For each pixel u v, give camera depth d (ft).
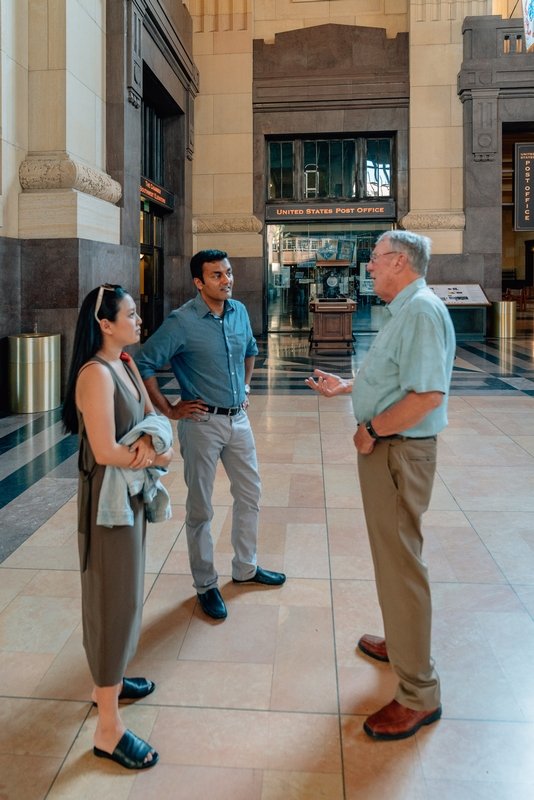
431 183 53.67
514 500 15.58
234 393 10.36
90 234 29.91
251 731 7.77
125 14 33.55
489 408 26.32
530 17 45.01
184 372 10.40
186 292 53.11
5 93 26.76
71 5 28.73
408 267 7.73
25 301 28.58
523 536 13.42
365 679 8.77
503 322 54.44
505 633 9.80
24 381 26.05
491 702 8.25
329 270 59.72
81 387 6.97
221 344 10.18
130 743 7.29
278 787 6.91
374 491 7.79
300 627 10.06
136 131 36.04
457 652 9.32
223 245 55.21
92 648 7.25
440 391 7.17
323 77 53.78
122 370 7.48
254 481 11.01
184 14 49.93
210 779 7.03
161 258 51.26
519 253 110.93
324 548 12.98
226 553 12.78
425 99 53.06
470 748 7.48
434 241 53.78
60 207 28.19
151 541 13.34
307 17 54.85
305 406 27.53
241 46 53.88
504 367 37.65
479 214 53.01
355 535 13.64
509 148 69.62
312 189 57.21
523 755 7.37
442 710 8.10
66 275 28.35
